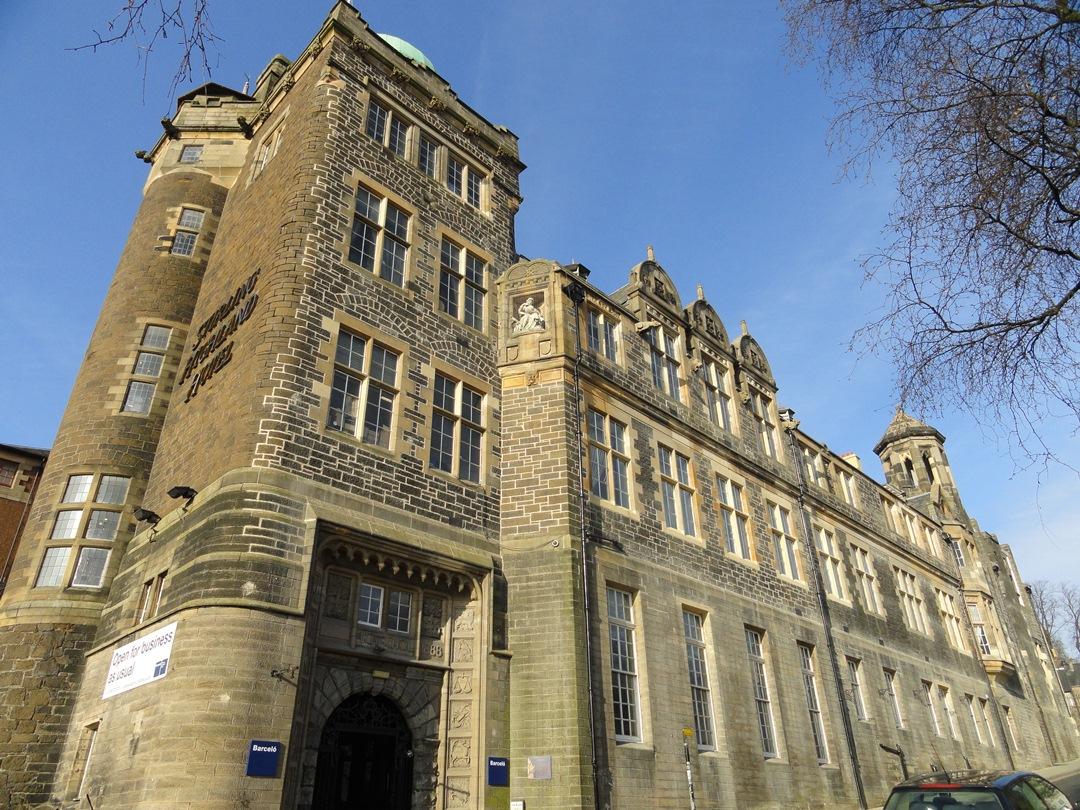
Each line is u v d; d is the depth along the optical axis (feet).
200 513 45.96
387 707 47.03
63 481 60.49
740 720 64.18
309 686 41.81
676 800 53.78
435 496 53.47
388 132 65.92
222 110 81.46
